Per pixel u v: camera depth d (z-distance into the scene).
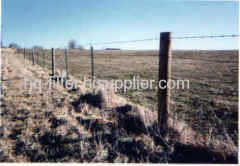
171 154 3.16
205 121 5.07
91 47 6.38
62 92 6.97
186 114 5.65
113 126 4.03
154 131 3.66
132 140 3.53
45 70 13.87
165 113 3.57
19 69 12.52
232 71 17.83
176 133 3.56
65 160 3.00
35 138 3.53
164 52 3.40
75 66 23.11
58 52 56.78
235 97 7.87
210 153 3.06
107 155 3.12
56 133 3.69
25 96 6.24
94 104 5.55
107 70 19.05
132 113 4.54
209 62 29.06
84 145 3.32
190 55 45.69
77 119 4.45
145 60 35.41
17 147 3.29
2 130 3.78
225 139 3.63
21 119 4.38
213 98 7.65
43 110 4.92
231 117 5.39
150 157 3.10
